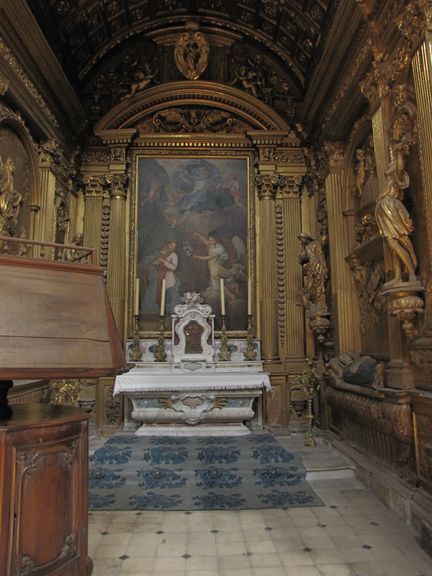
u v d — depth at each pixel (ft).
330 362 20.62
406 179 13.32
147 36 26.76
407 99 13.76
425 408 12.41
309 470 16.69
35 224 20.22
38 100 19.63
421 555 11.03
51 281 8.34
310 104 23.54
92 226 25.27
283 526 12.84
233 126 26.63
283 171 26.35
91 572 9.36
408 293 13.03
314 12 21.94
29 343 7.51
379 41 15.38
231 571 10.36
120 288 24.54
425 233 12.69
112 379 23.52
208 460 17.29
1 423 7.72
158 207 25.68
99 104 26.68
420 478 12.81
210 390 20.63
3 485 7.32
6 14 15.67
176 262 25.14
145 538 12.14
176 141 26.08
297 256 25.50
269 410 23.68
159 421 20.88
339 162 21.89
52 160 21.38
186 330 22.76
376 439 16.06
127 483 16.14
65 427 8.46
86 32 24.32
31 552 7.67
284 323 24.93
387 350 16.83
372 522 13.01
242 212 25.82
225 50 26.99
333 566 10.54
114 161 25.46
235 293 25.02
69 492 8.53
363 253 19.36
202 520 13.32
